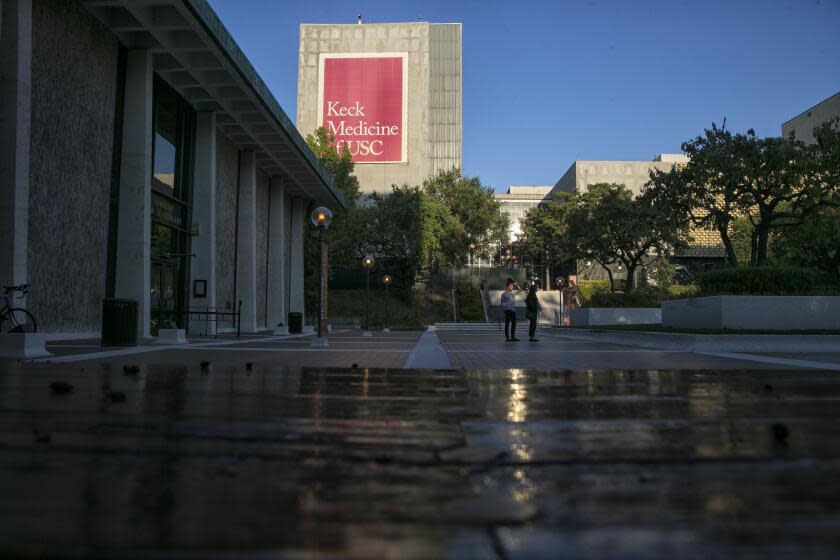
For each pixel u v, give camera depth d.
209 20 16.11
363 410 4.49
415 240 55.56
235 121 23.48
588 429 3.82
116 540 1.88
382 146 88.12
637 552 1.80
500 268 68.75
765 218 24.84
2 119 11.52
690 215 28.33
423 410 4.52
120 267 16.80
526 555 1.77
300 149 27.62
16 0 11.63
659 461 2.99
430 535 1.95
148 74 17.45
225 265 25.42
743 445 3.36
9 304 10.98
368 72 89.44
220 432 3.59
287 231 36.06
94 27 15.85
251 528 2.00
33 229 13.57
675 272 62.44
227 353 11.07
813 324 15.34
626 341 17.66
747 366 8.93
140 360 8.95
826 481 2.63
